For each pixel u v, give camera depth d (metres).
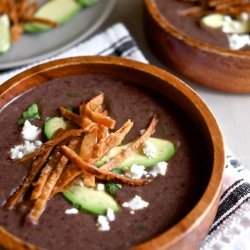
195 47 0.54
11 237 0.37
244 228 0.46
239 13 0.60
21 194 0.41
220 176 0.40
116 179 0.41
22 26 0.63
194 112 0.45
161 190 0.42
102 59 0.48
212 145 0.42
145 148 0.44
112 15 0.67
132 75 0.48
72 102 0.47
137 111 0.47
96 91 0.48
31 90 0.48
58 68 0.48
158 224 0.40
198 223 0.38
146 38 0.62
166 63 0.59
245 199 0.47
